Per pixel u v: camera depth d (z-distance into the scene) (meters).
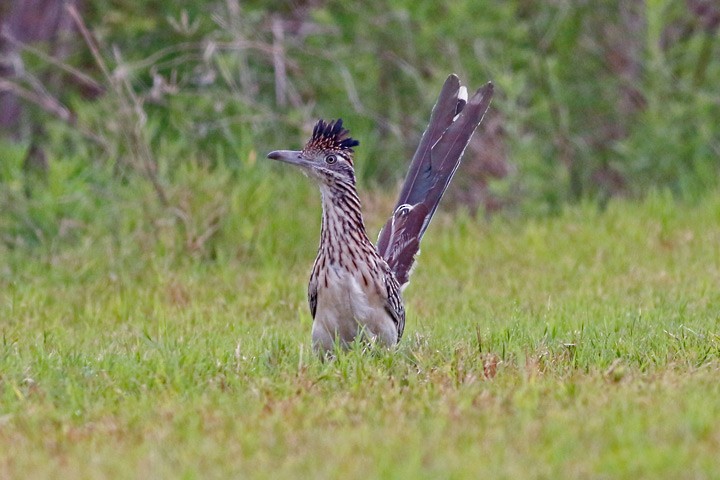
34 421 7.96
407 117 18.72
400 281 10.37
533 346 9.63
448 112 11.37
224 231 14.51
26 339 10.68
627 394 7.97
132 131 14.84
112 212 14.66
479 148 18.59
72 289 13.17
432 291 12.90
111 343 10.50
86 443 7.50
